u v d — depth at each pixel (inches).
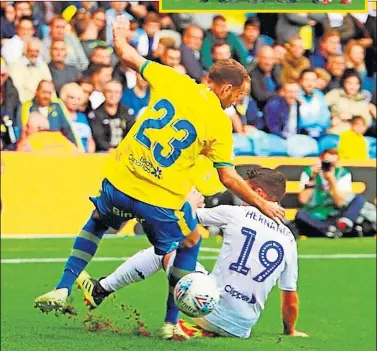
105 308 669.3
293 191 1133.7
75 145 1107.9
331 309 713.6
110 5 1157.1
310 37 1218.0
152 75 448.5
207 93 444.5
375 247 1081.4
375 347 546.6
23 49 1107.3
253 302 499.8
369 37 1251.8
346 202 1144.8
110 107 1119.0
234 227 495.8
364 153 1215.6
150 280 816.9
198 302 457.4
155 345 466.6
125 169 445.1
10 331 535.2
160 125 440.5
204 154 451.2
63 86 1111.0
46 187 1071.6
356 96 1220.5
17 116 1096.2
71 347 460.1
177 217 449.7
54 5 1130.7
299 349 486.3
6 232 1058.7
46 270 872.3
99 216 460.8
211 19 1189.1
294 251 509.0
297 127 1192.8
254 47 1194.0
